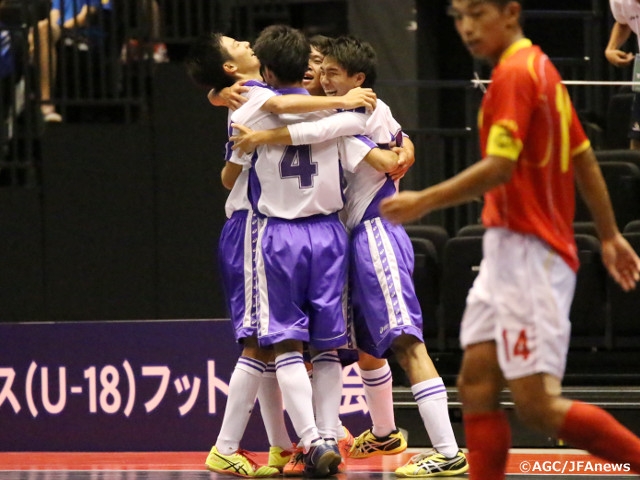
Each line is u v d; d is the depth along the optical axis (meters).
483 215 10.52
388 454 15.67
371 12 31.42
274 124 14.45
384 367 15.44
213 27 25.31
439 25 31.72
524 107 9.91
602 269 18.34
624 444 10.22
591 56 25.81
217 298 23.77
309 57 14.96
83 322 18.33
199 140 23.75
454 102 31.31
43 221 24.34
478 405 10.60
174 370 17.97
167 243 23.94
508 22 10.28
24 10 25.66
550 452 16.89
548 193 10.21
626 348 18.94
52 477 15.18
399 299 14.39
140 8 25.09
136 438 18.06
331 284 14.44
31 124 25.72
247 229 14.91
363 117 14.55
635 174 19.69
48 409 18.38
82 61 25.92
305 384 14.30
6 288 24.41
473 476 10.65
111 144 24.11
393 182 15.01
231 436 14.88
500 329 10.16
